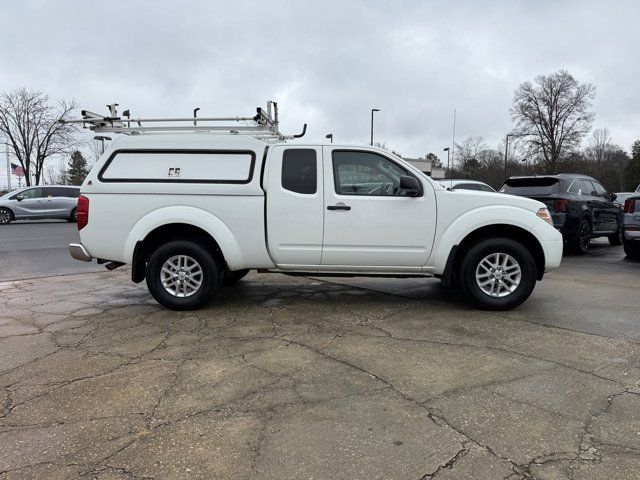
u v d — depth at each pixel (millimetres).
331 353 4191
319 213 5406
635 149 64875
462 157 66562
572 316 5309
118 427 2969
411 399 3307
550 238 5449
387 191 5492
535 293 6500
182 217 5383
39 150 44875
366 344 4418
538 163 60219
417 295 6418
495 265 5477
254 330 4863
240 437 2844
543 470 2504
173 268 5586
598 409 3143
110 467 2561
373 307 5770
